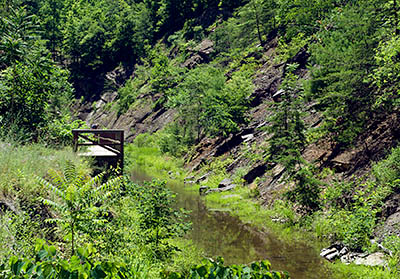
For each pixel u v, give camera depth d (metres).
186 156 36.41
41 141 14.64
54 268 3.26
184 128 42.75
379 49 16.05
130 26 96.00
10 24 16.52
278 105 17.78
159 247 10.16
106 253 7.86
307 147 20.30
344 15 17.73
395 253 11.09
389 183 13.43
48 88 17.20
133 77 85.94
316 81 18.22
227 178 25.69
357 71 16.27
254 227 16.17
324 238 14.11
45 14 100.50
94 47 93.12
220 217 17.95
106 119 76.44
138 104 69.44
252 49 47.50
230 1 83.75
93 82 90.31
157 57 82.94
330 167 17.69
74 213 6.63
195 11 92.81
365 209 12.86
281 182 18.09
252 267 3.52
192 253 11.82
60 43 98.19
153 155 43.31
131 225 10.62
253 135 29.44
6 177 8.12
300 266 11.59
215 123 31.95
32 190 8.35
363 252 12.04
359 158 16.48
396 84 15.81
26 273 3.25
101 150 16.52
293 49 35.78
